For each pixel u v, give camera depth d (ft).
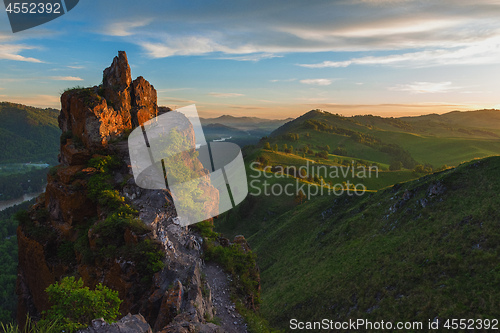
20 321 79.36
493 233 143.84
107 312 36.55
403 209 221.25
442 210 191.11
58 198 74.33
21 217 77.00
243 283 72.08
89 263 61.41
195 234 77.87
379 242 203.92
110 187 71.56
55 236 72.23
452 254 147.43
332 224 286.66
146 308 53.21
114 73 94.99
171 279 55.77
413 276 151.12
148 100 99.19
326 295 181.57
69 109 86.84
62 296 35.53
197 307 49.11
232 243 90.17
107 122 83.30
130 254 58.29
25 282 79.36
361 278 177.06
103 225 62.08
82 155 78.02
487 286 119.34
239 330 56.44
